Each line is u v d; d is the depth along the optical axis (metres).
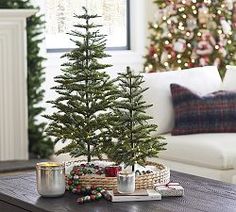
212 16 6.55
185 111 5.20
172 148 5.06
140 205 3.25
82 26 3.60
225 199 3.36
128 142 3.43
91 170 3.60
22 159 6.46
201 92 5.41
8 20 6.24
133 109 3.46
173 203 3.29
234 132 5.22
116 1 7.85
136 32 7.91
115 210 3.17
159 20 6.73
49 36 7.42
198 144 4.91
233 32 6.61
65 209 3.21
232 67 5.57
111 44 7.86
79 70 3.58
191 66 6.56
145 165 3.68
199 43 6.52
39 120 6.84
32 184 3.69
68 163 3.83
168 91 5.35
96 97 3.56
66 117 3.58
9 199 3.45
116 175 3.49
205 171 4.82
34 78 6.45
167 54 6.64
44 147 6.51
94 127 3.55
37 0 7.13
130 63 7.81
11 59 6.32
